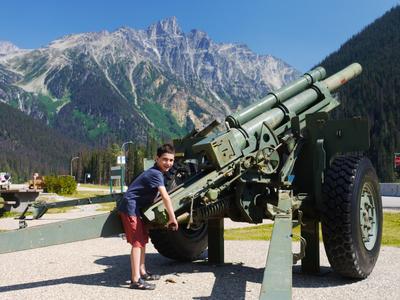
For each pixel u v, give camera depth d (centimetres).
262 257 702
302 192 565
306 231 561
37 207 641
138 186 482
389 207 2038
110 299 443
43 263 656
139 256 488
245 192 535
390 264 631
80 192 4578
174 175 561
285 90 637
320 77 696
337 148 536
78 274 572
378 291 472
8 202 1841
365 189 539
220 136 530
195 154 580
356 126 528
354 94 12212
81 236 470
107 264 645
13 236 438
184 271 590
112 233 488
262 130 566
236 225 1264
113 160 10081
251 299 441
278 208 498
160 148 483
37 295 462
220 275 561
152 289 482
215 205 524
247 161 528
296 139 564
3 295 463
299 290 478
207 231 675
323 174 520
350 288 486
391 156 8831
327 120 545
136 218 482
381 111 11062
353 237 497
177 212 499
